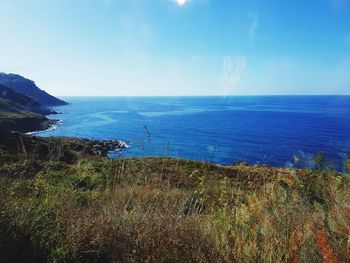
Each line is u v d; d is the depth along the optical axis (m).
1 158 6.93
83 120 145.88
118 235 4.34
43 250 4.46
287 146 62.44
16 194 5.62
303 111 195.25
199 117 154.38
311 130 92.69
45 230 4.76
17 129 102.38
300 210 3.95
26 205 5.19
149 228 4.30
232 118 146.75
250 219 4.11
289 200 4.05
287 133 87.56
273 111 198.12
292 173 4.66
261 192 5.01
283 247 3.47
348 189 4.39
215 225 4.42
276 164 37.91
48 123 125.56
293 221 3.74
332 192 4.26
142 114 181.00
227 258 3.56
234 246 3.73
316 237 3.29
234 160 47.88
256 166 7.43
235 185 6.38
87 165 9.08
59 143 7.63
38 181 6.15
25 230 4.63
